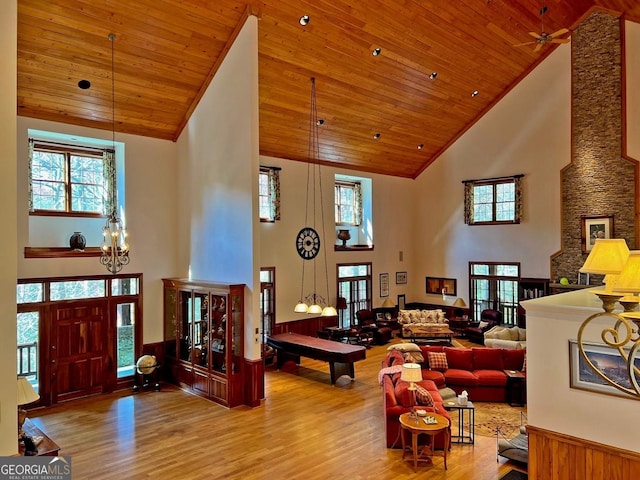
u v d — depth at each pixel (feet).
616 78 32.76
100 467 17.76
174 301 29.22
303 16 24.57
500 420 22.90
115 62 23.58
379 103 33.45
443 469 17.60
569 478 12.79
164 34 23.20
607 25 33.06
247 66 23.82
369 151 39.32
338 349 28.68
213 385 25.71
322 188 38.45
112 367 27.37
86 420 22.75
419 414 18.30
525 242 38.55
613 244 9.57
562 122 36.09
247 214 24.44
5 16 10.93
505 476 17.02
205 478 16.89
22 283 24.07
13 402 10.77
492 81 37.04
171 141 30.19
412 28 28.02
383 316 42.88
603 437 12.18
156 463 18.10
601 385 12.21
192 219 28.86
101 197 27.99
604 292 9.30
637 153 32.01
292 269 36.01
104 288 27.22
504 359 27.25
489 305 41.32
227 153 25.62
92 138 26.45
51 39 21.35
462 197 42.78
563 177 35.81
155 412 23.89
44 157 25.89
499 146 39.93
